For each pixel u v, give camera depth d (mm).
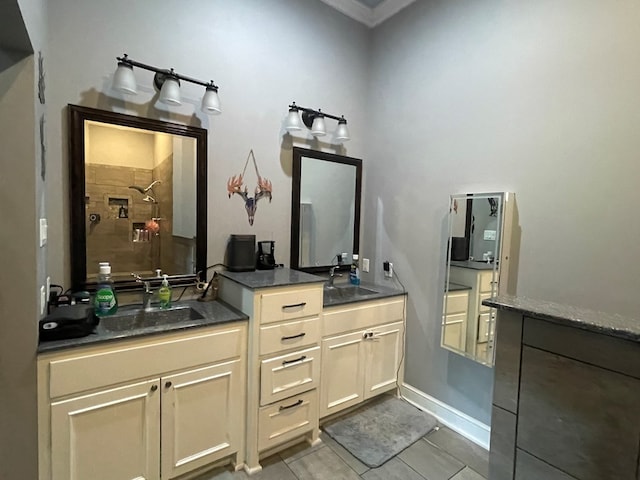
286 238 2551
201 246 2152
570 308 1389
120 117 1851
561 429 1298
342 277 2902
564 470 1291
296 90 2537
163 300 1929
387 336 2516
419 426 2277
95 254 1832
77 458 1398
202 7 2096
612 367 1166
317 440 2104
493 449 1507
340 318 2229
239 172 2299
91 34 1768
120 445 1492
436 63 2393
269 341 1859
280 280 1970
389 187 2760
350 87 2852
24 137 1225
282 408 1935
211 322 1712
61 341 1372
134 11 1880
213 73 2154
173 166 2039
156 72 1876
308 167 2633
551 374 1320
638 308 1508
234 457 1861
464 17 2209
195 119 2102
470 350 2137
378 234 2859
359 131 2938
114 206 1876
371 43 2932
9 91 1196
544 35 1816
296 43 2518
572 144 1713
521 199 1920
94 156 1803
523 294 1909
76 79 1740
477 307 2086
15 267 1246
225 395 1780
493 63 2051
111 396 1456
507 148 1984
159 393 1575
